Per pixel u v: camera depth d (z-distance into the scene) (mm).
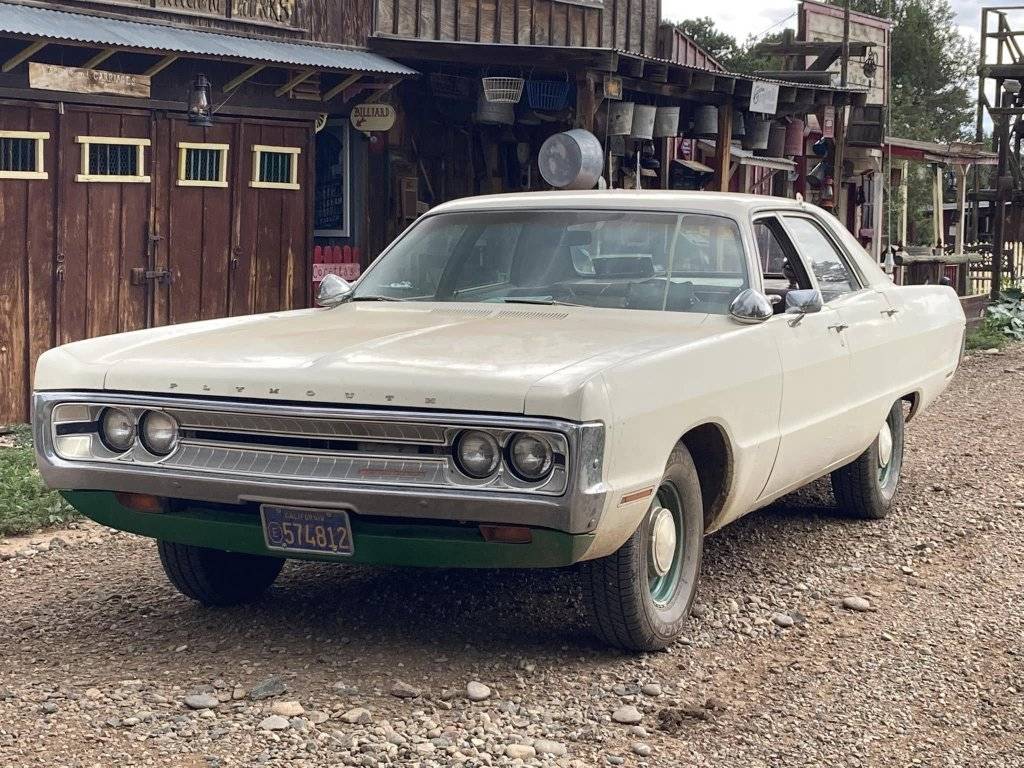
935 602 5773
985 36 22125
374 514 4289
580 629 5164
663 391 4516
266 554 4621
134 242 10430
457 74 13273
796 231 6270
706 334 5008
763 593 5789
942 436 10086
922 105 55344
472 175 14609
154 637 5031
